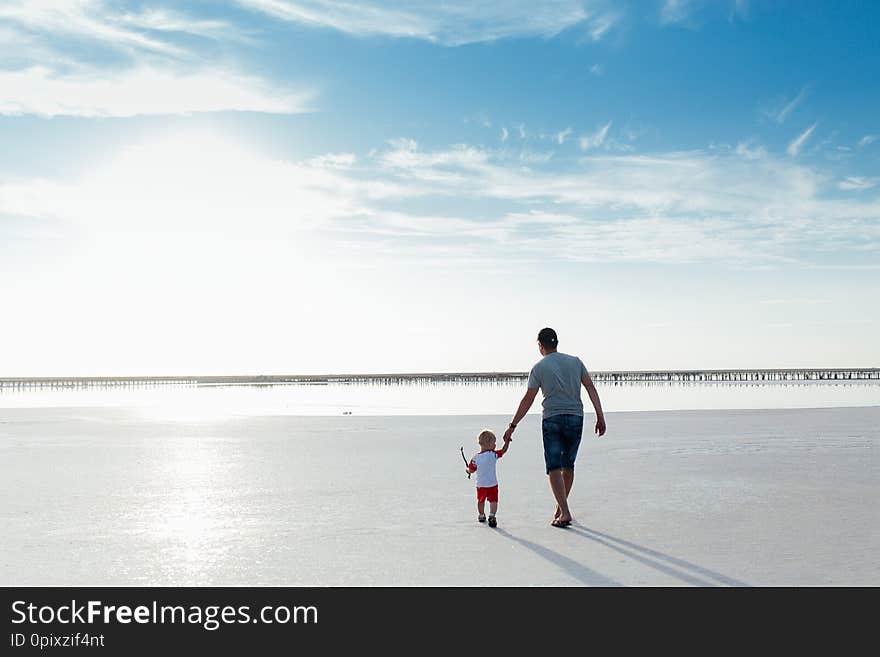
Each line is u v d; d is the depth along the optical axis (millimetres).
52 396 71938
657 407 38438
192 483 11242
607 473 12047
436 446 16766
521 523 8227
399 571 6262
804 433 18688
